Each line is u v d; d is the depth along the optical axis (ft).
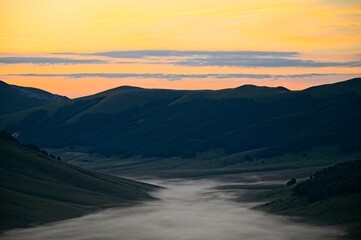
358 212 519.60
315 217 541.34
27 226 522.88
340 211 531.91
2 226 510.17
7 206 554.46
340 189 574.97
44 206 587.68
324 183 609.83
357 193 559.79
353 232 481.87
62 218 563.89
